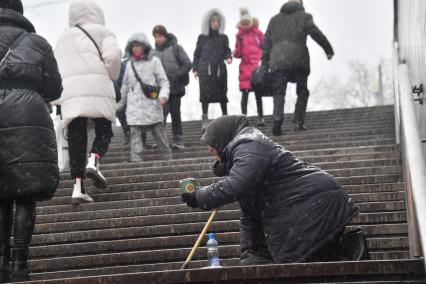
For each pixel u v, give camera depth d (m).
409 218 6.30
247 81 15.61
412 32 9.81
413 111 7.55
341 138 13.01
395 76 12.32
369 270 5.53
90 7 10.34
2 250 6.91
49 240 8.80
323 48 13.75
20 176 6.82
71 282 5.73
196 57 14.72
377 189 8.98
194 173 10.60
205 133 6.46
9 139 6.86
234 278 5.57
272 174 6.16
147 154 13.86
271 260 6.40
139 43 12.52
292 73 13.59
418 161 5.96
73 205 9.77
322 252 6.12
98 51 10.22
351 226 8.11
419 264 5.47
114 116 10.24
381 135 13.06
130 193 10.12
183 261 8.02
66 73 10.12
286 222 6.08
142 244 8.43
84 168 9.91
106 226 9.02
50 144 7.03
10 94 6.94
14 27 7.19
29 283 5.85
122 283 5.64
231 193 6.02
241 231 6.60
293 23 13.63
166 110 14.44
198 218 8.84
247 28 15.64
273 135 13.66
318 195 6.10
